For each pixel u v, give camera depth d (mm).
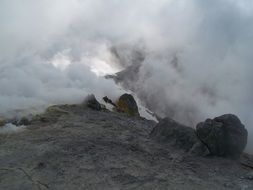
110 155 19719
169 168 19031
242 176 18969
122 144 21484
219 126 21797
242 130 22422
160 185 17109
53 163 18531
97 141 21516
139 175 17875
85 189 16391
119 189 16547
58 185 16625
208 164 20266
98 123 25172
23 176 17312
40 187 16469
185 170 19047
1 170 17812
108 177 17453
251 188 17594
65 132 22781
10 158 19047
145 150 21062
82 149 20141
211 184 17719
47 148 20125
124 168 18422
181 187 17094
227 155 21922
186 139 22234
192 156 21219
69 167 18156
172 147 22156
